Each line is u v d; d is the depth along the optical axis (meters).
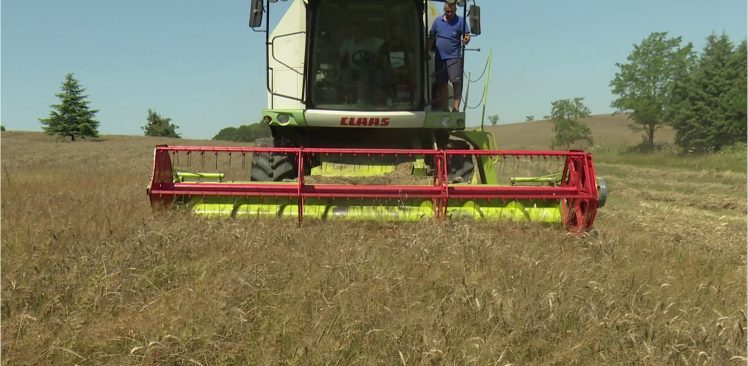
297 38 8.45
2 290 4.26
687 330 3.77
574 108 49.94
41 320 3.84
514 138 76.69
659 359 3.41
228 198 6.66
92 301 4.09
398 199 6.60
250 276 4.39
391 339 3.49
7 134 63.44
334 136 8.84
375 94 8.27
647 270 5.21
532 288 4.34
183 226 5.71
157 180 6.54
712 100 36.78
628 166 30.48
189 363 3.29
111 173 18.69
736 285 5.11
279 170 8.27
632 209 12.41
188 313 3.81
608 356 3.44
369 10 8.17
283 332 3.61
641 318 3.83
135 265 4.76
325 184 7.03
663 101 43.16
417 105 8.32
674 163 30.42
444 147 8.70
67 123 59.25
